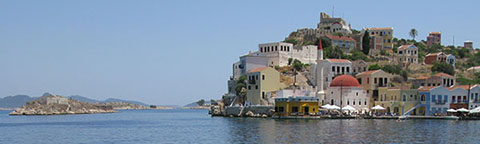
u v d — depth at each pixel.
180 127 141.00
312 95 174.25
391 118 152.88
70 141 104.62
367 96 169.38
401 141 92.06
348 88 165.25
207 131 119.88
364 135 101.50
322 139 95.50
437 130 112.31
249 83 184.12
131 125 158.12
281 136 101.12
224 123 147.25
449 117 153.00
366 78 178.38
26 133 126.25
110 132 126.62
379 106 160.50
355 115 154.62
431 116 157.25
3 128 146.00
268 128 119.31
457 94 167.88
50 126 154.62
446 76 190.62
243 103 189.88
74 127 148.88
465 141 92.12
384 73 177.88
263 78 178.12
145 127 145.75
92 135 118.00
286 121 143.25
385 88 171.88
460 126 124.00
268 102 173.25
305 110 154.50
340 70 192.12
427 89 166.12
